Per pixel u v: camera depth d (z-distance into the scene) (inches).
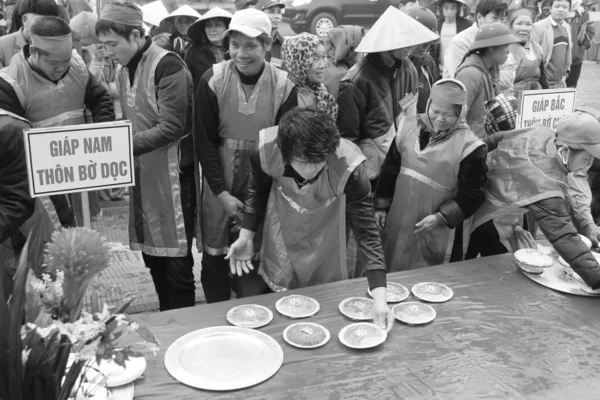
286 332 70.8
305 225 83.7
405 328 73.4
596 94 350.9
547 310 78.4
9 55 125.3
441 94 92.9
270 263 87.3
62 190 83.7
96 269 46.4
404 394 60.5
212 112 103.8
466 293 82.7
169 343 68.6
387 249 106.4
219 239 110.2
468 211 98.3
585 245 83.8
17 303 44.3
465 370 64.9
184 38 177.5
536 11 255.4
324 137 65.9
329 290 82.6
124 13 99.3
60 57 92.7
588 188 100.0
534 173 89.0
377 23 119.7
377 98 120.0
